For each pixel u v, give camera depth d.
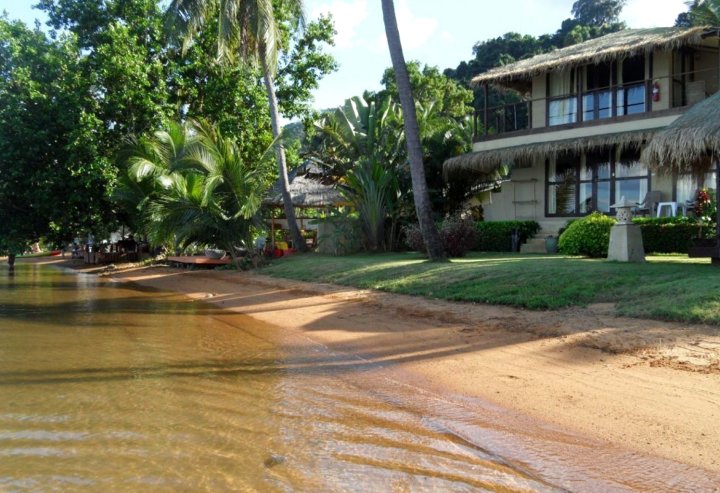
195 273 21.89
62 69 23.53
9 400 5.52
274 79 27.17
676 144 10.36
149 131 24.77
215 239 21.17
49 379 6.35
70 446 4.33
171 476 3.80
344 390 5.90
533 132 20.23
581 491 3.60
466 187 22.14
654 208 17.05
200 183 19.72
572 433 4.58
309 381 6.27
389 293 11.83
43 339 8.81
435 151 21.77
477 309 9.28
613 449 4.24
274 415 5.10
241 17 20.59
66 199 25.00
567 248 14.18
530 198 20.86
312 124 28.64
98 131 24.14
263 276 17.83
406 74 14.92
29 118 23.16
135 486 3.65
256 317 11.06
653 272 9.54
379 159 21.22
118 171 24.61
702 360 5.84
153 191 23.62
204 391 5.86
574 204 19.77
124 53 23.75
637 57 18.98
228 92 26.08
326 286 13.98
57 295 15.80
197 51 25.64
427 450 4.29
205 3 20.67
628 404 5.06
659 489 3.60
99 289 17.72
